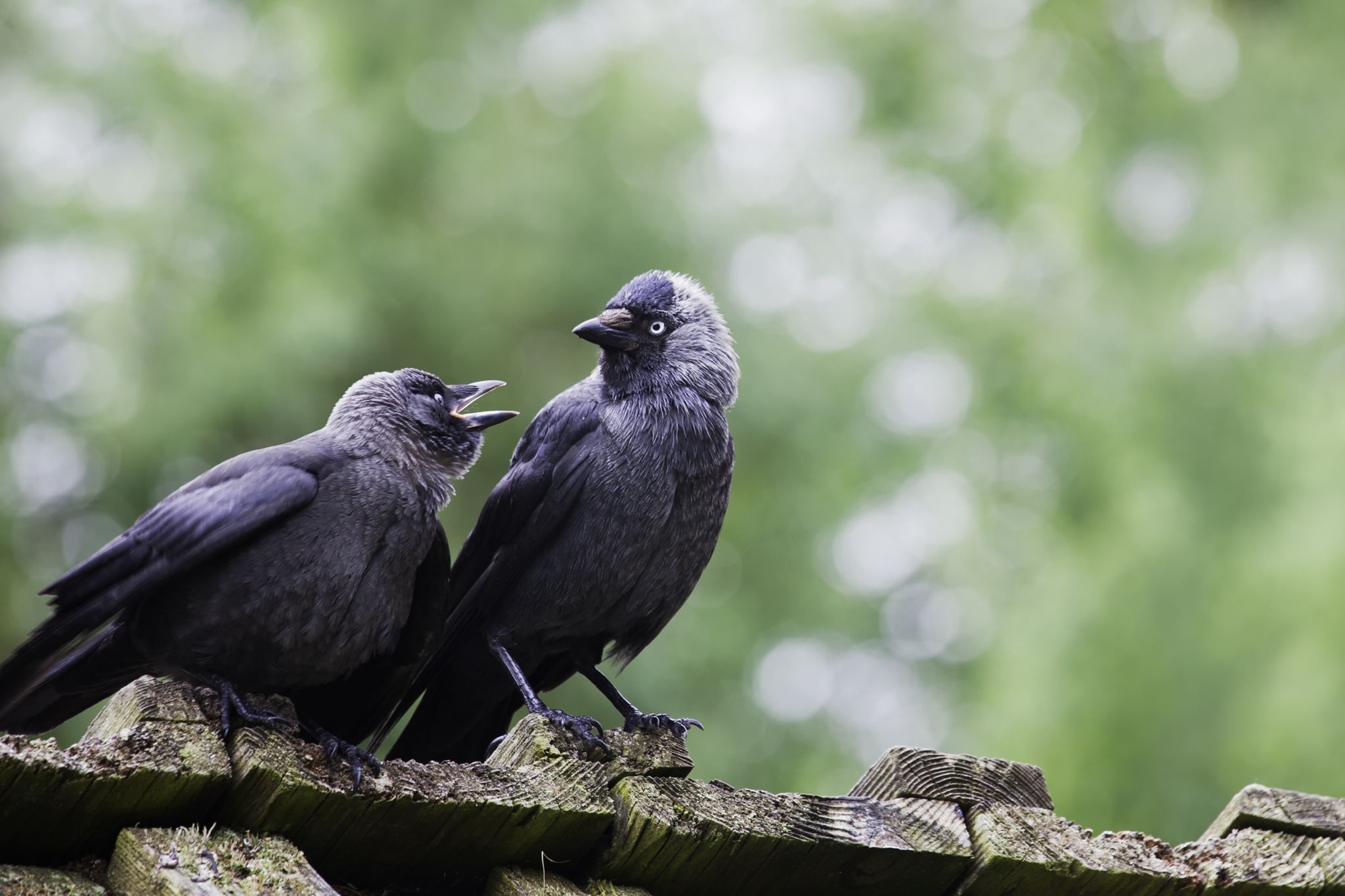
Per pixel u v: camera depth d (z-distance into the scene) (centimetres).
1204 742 1256
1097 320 1431
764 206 1647
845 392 1639
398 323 1399
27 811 354
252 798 382
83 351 1410
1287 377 1349
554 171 1452
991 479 1627
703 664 1502
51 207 1410
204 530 507
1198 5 1483
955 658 1844
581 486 658
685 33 1658
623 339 689
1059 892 475
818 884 454
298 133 1395
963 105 1669
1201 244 1394
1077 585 1356
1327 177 1369
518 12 1498
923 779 478
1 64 1454
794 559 1603
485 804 407
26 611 1439
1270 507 1295
